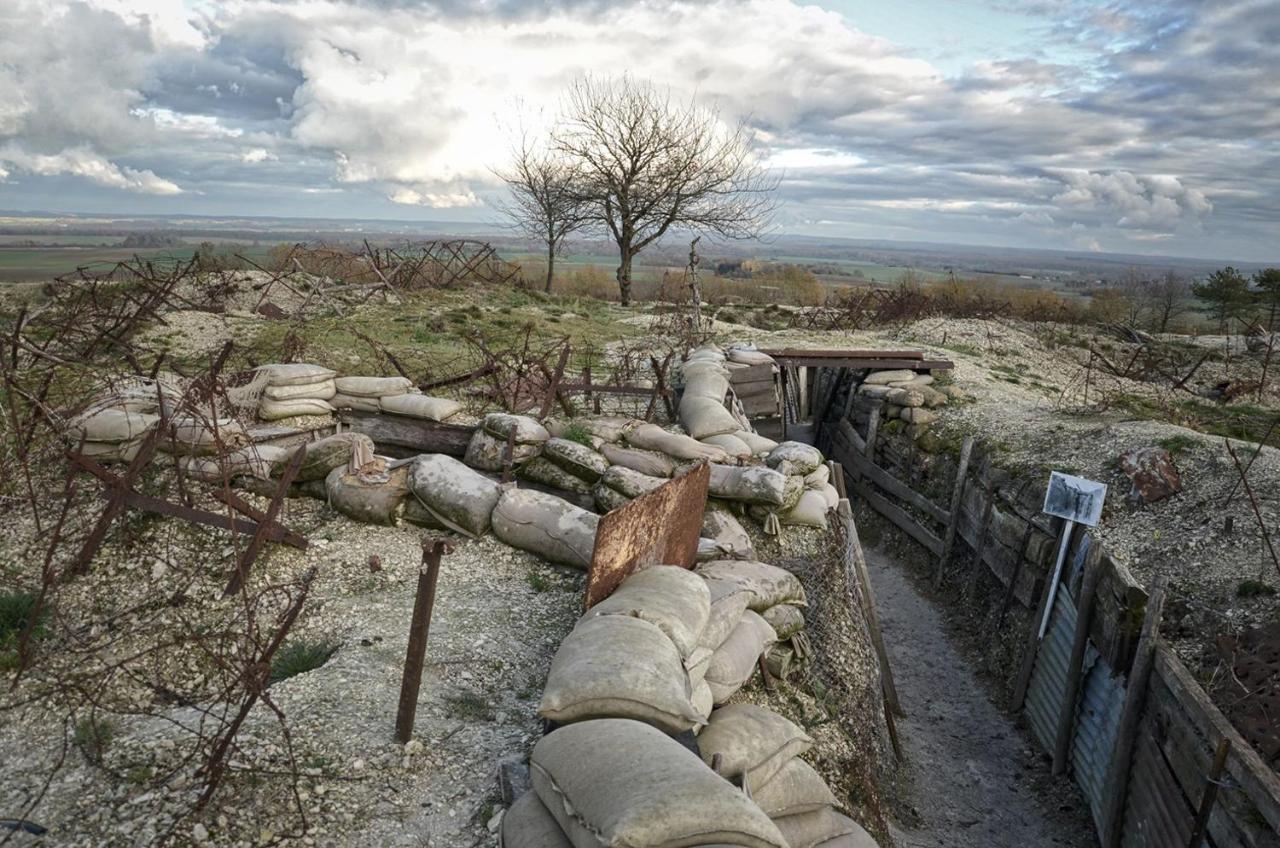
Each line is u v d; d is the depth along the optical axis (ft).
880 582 43.57
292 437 27.89
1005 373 59.82
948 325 76.54
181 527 22.67
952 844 23.73
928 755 28.68
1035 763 28.81
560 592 22.02
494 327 61.57
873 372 54.44
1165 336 84.38
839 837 15.85
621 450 29.45
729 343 60.59
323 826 12.90
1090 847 24.68
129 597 20.35
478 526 24.12
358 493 24.53
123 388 27.86
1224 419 46.93
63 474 24.90
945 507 42.70
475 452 27.96
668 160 101.91
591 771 10.89
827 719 21.34
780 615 21.47
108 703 16.43
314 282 66.64
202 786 13.42
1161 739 21.44
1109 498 32.19
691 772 10.50
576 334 62.64
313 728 15.17
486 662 18.29
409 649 14.70
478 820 13.28
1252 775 16.51
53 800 13.16
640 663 13.64
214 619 19.79
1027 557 33.42
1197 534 28.14
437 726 15.60
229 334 48.14
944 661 35.73
